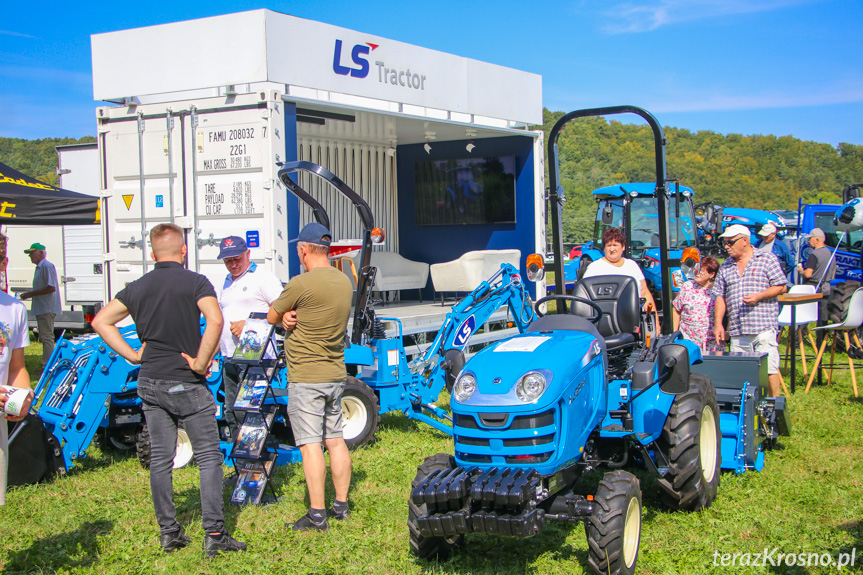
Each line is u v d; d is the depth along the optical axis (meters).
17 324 3.64
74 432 5.83
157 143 6.87
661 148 5.49
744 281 6.66
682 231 13.97
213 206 6.63
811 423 6.92
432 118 8.34
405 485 5.35
